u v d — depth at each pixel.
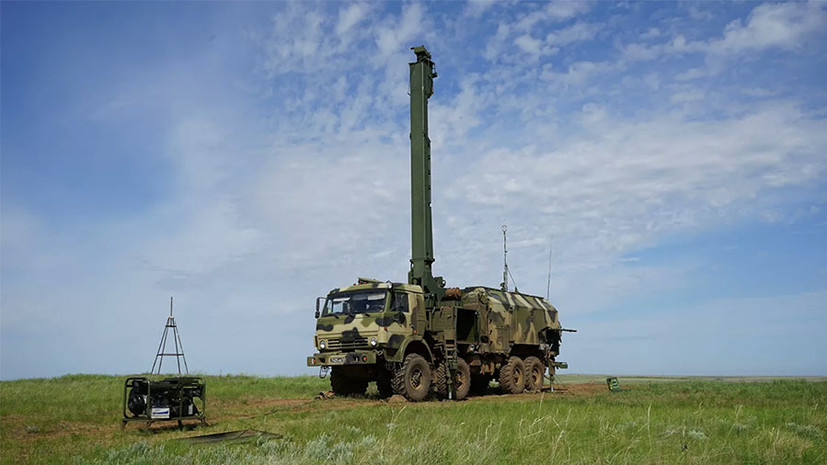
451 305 21.44
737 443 9.38
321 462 7.88
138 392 12.07
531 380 24.38
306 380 27.23
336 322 18.81
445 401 18.86
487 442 9.14
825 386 22.72
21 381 24.31
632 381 31.86
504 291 24.66
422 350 19.91
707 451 8.62
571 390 24.86
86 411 14.65
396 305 18.75
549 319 26.28
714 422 11.36
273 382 25.19
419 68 23.34
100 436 11.42
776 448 8.78
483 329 22.30
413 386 18.77
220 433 11.27
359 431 10.68
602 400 17.47
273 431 11.24
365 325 18.31
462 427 10.75
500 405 15.74
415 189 22.52
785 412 13.19
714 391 20.67
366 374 19.75
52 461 8.89
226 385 22.58
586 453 8.70
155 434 11.51
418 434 9.88
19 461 8.98
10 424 12.88
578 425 11.39
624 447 9.01
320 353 18.91
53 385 22.00
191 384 12.41
